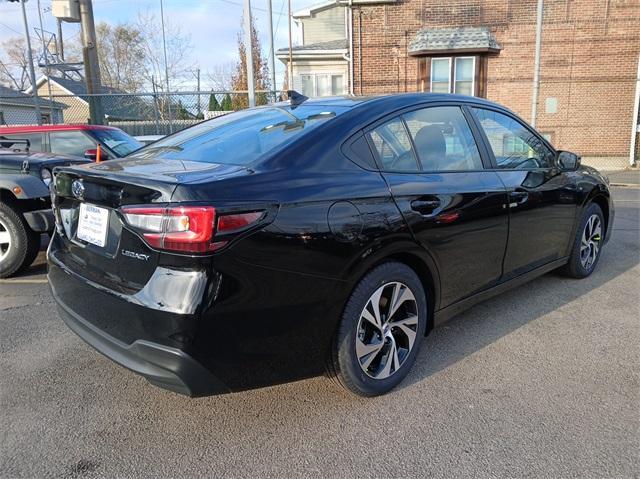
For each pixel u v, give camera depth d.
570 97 14.98
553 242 4.14
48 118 25.62
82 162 5.45
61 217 2.92
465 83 15.21
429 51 14.71
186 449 2.40
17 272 5.12
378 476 2.21
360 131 2.81
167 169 2.48
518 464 2.26
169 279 2.12
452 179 3.14
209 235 2.08
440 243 2.97
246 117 3.32
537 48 12.94
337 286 2.46
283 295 2.29
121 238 2.32
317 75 20.38
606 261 5.38
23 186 4.79
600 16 14.46
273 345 2.31
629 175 13.77
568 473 2.20
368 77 15.50
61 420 2.64
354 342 2.61
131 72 33.38
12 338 3.62
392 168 2.86
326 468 2.26
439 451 2.36
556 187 4.03
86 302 2.50
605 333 3.60
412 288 2.88
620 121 14.98
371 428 2.55
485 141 3.57
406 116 3.09
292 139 2.65
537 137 4.16
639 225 7.28
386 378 2.81
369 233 2.56
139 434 2.52
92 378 3.07
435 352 3.36
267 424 2.60
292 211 2.32
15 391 2.91
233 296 2.14
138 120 17.20
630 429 2.50
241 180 2.28
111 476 2.22
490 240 3.37
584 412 2.65
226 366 2.21
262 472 2.24
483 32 14.64
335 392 2.89
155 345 2.15
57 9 11.55
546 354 3.30
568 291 4.45
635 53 14.55
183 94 13.06
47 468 2.27
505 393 2.85
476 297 3.42
